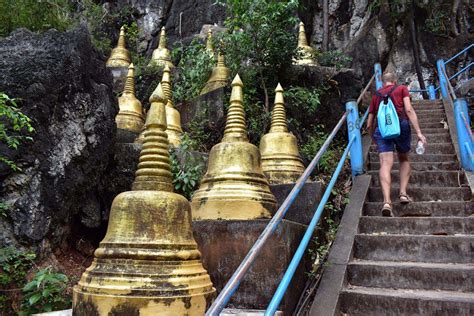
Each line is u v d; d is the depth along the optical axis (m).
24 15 5.99
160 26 13.30
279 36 6.59
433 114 8.30
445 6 13.82
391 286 3.41
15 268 3.46
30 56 4.09
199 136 6.36
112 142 4.89
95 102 4.61
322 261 3.73
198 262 2.63
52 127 3.96
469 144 5.47
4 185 3.57
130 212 2.47
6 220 3.54
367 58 13.63
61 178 3.98
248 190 3.68
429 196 4.90
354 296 3.19
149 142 2.70
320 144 6.35
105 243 2.48
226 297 1.54
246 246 3.28
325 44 13.42
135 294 2.23
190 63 8.02
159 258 2.37
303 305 3.27
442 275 3.31
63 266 4.11
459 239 3.67
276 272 3.11
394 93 4.66
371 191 5.14
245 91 6.65
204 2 13.30
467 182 5.03
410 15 13.79
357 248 3.93
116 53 10.02
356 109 5.66
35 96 3.81
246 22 6.43
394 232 4.20
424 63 13.50
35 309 3.26
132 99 7.04
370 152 6.66
